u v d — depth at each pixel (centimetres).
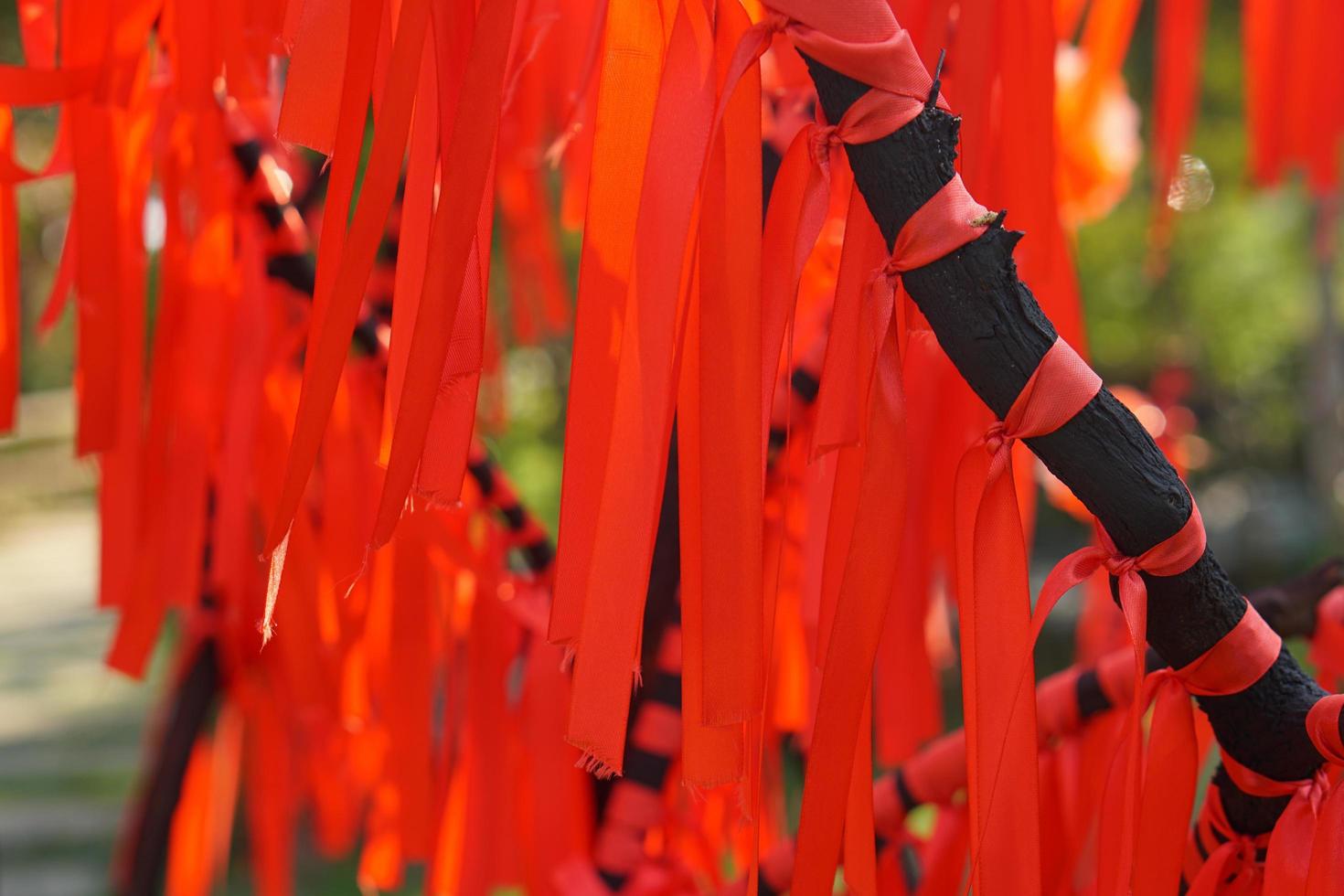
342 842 334
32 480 3164
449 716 275
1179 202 248
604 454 188
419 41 187
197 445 243
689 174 186
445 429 187
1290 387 1683
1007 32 213
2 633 1747
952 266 185
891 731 238
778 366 189
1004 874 189
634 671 184
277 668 327
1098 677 221
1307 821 195
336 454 257
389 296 267
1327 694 195
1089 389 186
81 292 218
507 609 267
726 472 186
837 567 194
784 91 233
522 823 276
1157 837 195
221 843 585
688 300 189
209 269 243
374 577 259
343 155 189
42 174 224
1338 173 302
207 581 331
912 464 236
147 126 231
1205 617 192
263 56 210
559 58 299
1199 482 1747
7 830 967
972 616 188
